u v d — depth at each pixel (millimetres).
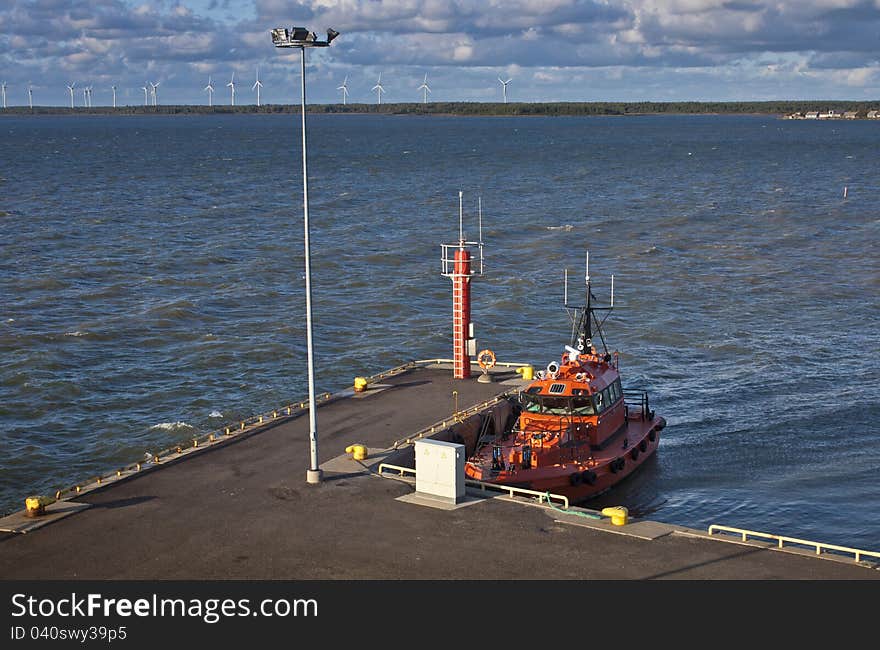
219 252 94250
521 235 108188
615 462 38281
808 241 103062
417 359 58906
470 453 38125
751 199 144625
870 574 24297
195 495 30016
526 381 44875
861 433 45531
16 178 178250
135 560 25406
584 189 161875
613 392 41000
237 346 60469
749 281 81500
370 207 133875
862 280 81438
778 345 61312
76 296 73688
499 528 27344
